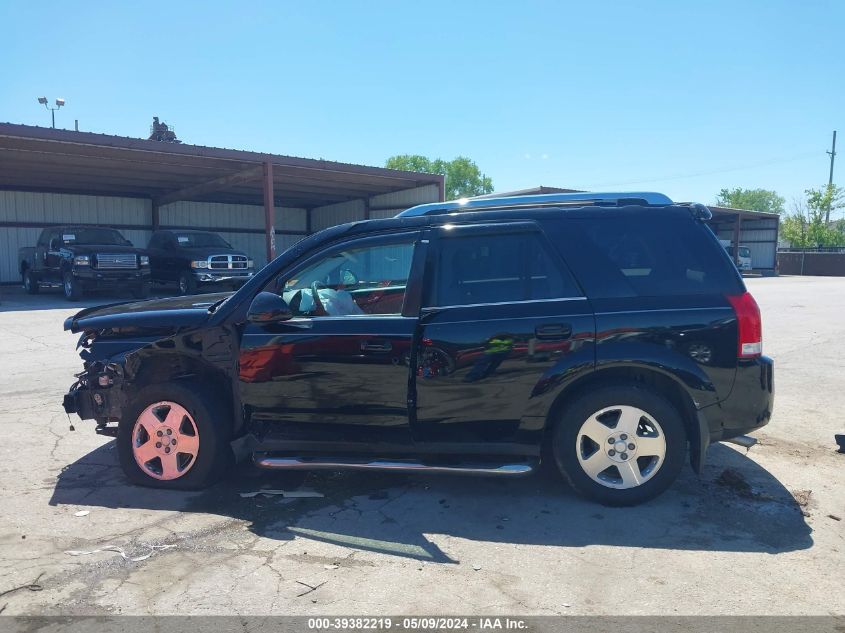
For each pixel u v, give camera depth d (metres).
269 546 3.45
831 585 3.00
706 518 3.74
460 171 89.69
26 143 15.66
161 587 3.03
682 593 2.95
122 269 17.45
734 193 105.38
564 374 3.74
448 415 3.88
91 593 2.97
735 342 3.71
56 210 24.44
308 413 4.05
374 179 22.61
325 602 2.89
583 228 3.92
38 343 10.47
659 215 3.92
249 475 4.52
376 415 3.96
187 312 4.29
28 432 5.55
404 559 3.29
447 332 3.84
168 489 4.25
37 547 3.43
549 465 4.57
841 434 5.16
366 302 4.48
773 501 3.98
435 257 3.98
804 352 9.52
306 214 31.48
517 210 4.01
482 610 2.82
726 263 3.83
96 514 3.87
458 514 3.84
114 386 4.52
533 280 3.89
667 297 3.78
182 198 24.59
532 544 3.44
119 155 17.39
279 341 4.02
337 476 4.48
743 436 3.89
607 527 3.63
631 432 3.80
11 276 23.53
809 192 51.25
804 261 47.19
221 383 4.36
